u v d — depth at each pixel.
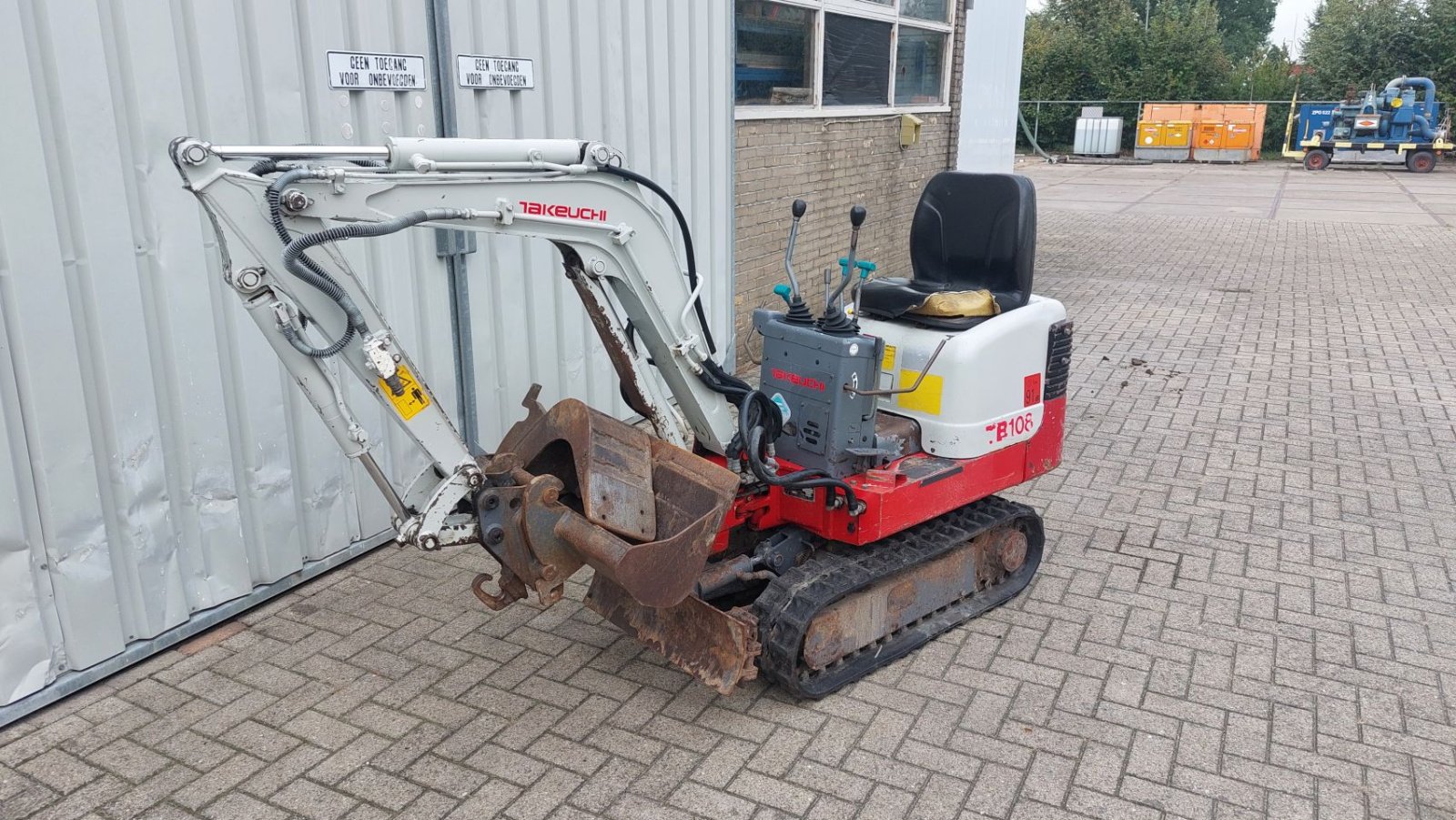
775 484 3.67
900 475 3.97
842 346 3.75
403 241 4.84
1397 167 28.16
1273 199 21.12
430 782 3.37
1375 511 5.57
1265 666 4.07
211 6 3.95
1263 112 30.64
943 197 4.60
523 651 4.15
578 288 3.56
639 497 3.46
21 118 3.42
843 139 8.88
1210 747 3.56
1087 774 3.42
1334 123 27.67
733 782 3.37
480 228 3.14
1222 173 27.48
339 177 2.87
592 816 3.21
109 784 3.35
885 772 3.42
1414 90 26.73
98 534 3.82
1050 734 3.63
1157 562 4.96
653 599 3.30
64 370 3.63
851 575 3.84
